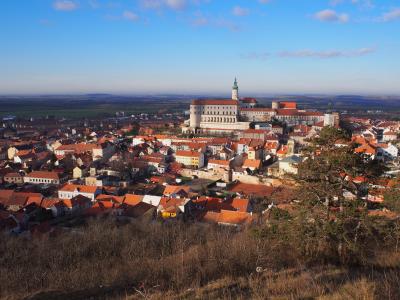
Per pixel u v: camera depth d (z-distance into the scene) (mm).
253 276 35594
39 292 37938
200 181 139625
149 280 37875
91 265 46562
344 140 39438
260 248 42312
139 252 51562
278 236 40906
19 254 54031
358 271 34812
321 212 39062
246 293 31078
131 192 122875
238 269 38344
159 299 32094
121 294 35438
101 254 51906
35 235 70000
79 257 50750
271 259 40031
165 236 59094
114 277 40188
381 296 26250
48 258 50562
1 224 82062
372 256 38750
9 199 102625
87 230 68812
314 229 38500
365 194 40812
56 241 60188
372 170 38062
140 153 187750
